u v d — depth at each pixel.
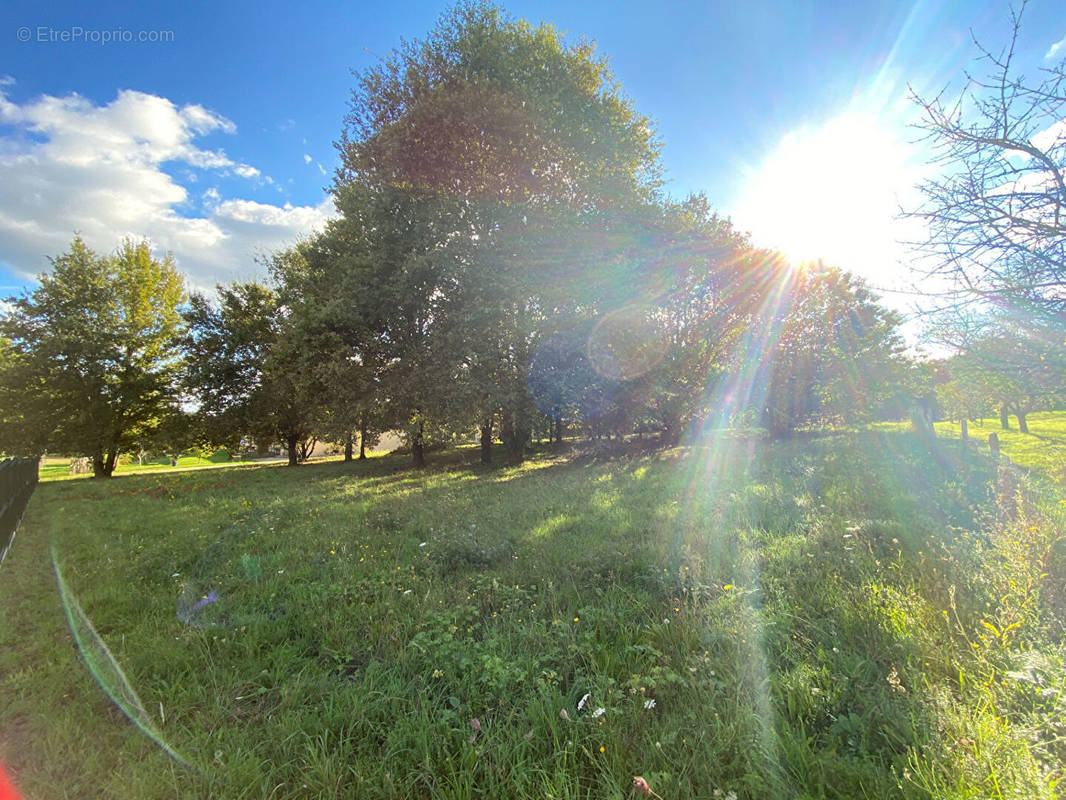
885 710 2.45
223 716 2.87
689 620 3.63
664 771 2.11
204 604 4.71
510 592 4.52
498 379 18.30
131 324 29.16
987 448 15.41
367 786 2.26
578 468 17.02
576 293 17.28
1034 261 4.14
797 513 7.13
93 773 2.43
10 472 9.59
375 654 3.56
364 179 19.97
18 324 26.23
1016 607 3.26
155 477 22.69
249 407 31.77
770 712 2.52
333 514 9.48
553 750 2.39
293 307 21.91
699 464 14.77
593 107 18.88
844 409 24.06
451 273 17.41
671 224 19.42
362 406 19.72
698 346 20.62
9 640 4.02
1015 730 2.14
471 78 17.83
